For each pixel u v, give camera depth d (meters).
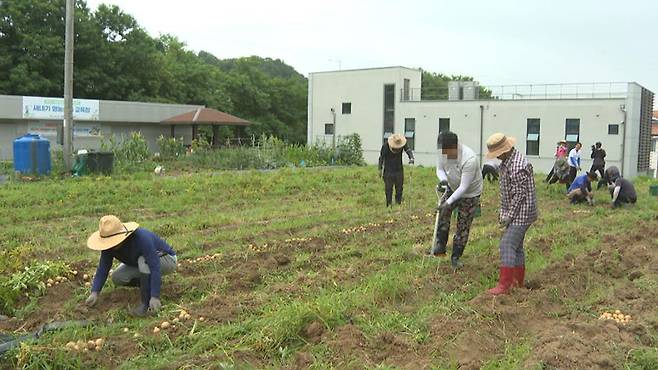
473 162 7.28
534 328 5.62
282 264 7.82
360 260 8.07
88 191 14.77
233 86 62.69
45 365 4.62
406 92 48.84
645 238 9.98
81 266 7.43
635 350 4.89
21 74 39.91
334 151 30.73
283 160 27.56
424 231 10.28
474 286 6.80
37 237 9.80
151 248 5.98
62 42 42.34
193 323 5.61
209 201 14.38
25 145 18.77
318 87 52.25
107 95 45.75
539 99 41.94
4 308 6.04
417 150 47.31
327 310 5.38
